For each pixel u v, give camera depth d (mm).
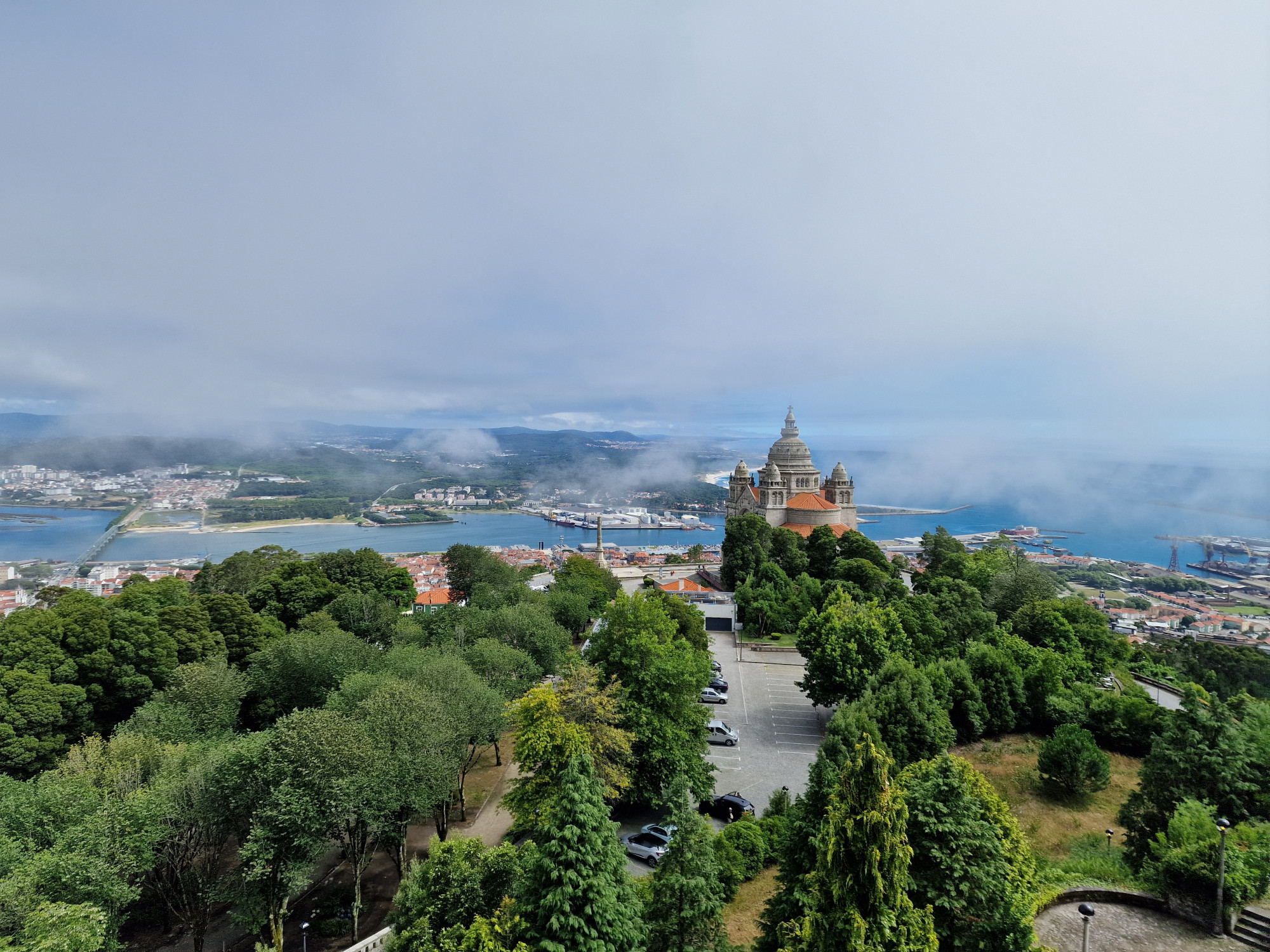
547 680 86000
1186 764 45094
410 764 48688
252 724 75125
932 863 32031
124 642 74500
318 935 47969
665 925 32531
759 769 70875
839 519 173875
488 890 34562
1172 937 34438
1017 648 83750
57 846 39406
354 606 103688
